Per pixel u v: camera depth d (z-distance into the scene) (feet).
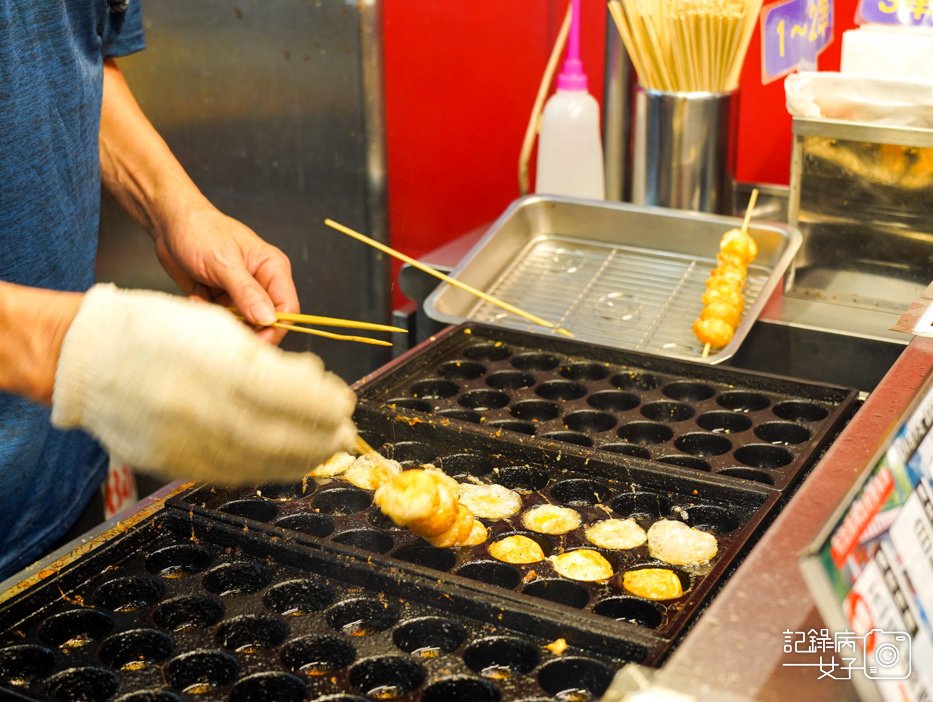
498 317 7.27
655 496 5.14
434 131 10.15
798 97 6.98
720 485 5.00
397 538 4.93
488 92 10.24
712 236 7.64
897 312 6.92
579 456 5.32
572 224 8.11
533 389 6.31
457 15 9.83
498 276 7.79
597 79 9.93
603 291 7.51
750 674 2.99
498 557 4.77
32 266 5.88
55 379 3.55
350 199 8.41
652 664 3.75
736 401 6.07
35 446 6.08
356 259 8.56
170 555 4.70
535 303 7.43
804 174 7.07
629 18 7.47
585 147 8.43
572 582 4.55
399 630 4.17
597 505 5.21
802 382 5.98
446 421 5.66
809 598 3.27
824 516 3.66
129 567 4.59
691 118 7.60
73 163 6.02
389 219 8.53
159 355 3.43
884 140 6.66
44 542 6.63
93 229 6.45
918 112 6.75
